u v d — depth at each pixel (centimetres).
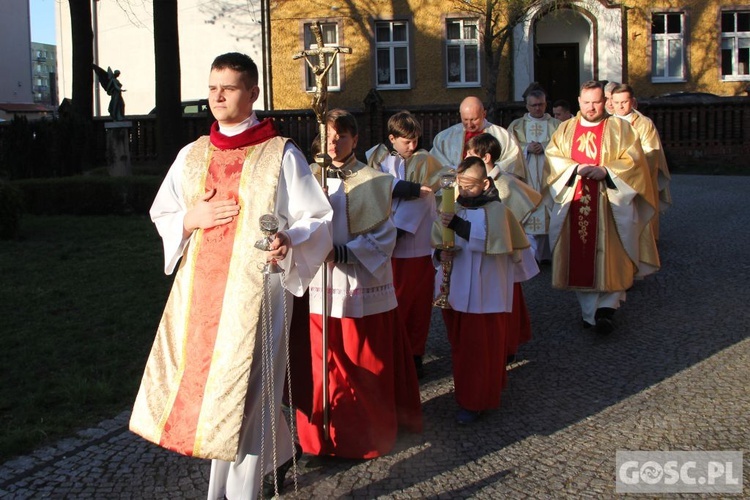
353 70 2347
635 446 428
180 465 413
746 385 512
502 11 2053
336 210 417
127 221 1177
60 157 1521
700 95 2166
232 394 322
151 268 849
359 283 415
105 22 2425
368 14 2323
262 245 314
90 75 1720
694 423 455
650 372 547
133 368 553
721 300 719
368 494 380
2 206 1002
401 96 2362
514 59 2327
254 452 336
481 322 461
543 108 952
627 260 637
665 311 696
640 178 639
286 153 342
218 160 344
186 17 2356
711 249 934
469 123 664
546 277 860
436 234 475
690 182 1633
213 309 332
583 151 656
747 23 2375
